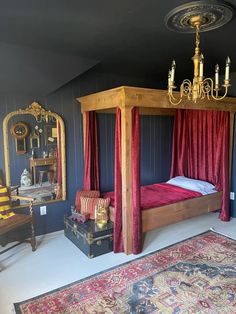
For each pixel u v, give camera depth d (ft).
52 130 11.89
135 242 10.21
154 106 10.39
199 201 12.84
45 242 11.35
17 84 10.00
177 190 13.44
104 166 13.74
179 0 5.94
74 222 11.03
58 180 12.25
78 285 8.23
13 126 10.98
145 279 8.52
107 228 10.36
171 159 16.42
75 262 9.67
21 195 11.37
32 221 10.46
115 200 10.21
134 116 10.01
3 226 9.31
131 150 10.05
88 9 6.41
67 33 8.05
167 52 10.00
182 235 11.94
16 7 6.31
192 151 15.23
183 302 7.42
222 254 10.13
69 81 11.02
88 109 11.96
